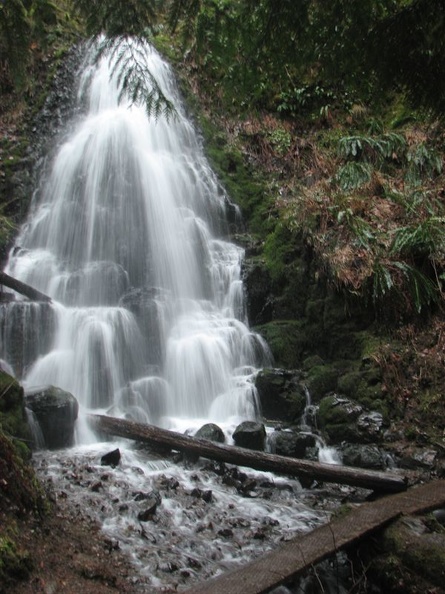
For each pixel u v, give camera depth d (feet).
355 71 11.87
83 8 13.17
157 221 27.66
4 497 10.22
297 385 21.74
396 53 10.60
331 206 25.66
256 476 16.19
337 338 23.35
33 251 26.89
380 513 12.06
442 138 28.17
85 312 21.80
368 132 31.32
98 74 32.81
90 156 29.25
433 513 13.46
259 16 11.50
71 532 11.19
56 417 16.39
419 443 19.08
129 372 21.30
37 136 31.68
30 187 29.48
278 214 29.04
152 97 14.48
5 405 15.31
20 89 16.55
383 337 22.48
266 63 12.66
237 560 11.46
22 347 20.47
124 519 12.45
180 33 14.17
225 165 31.91
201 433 17.62
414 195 25.79
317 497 15.20
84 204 27.96
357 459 18.03
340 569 11.45
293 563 10.08
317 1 10.79
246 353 23.24
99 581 9.84
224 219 29.71
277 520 13.41
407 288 22.47
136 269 26.40
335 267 23.53
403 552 10.78
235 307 25.76
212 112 34.19
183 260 27.14
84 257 26.86
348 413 20.01
